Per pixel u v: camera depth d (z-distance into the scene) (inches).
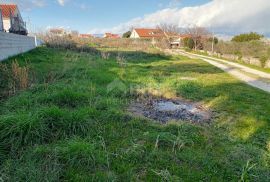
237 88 358.3
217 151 149.3
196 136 167.2
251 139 172.1
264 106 262.5
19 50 526.3
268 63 720.3
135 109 224.1
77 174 116.3
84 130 155.3
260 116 223.8
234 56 1060.5
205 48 1592.0
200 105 257.8
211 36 1801.2
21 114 150.2
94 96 228.8
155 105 245.4
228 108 247.3
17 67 252.7
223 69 638.5
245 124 202.5
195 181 118.9
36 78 292.0
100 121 178.7
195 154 142.3
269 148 156.8
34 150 127.9
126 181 115.3
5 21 1011.9
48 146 135.0
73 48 800.9
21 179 108.3
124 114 192.7
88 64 434.9
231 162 136.0
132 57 762.2
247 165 124.3
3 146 131.8
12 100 193.6
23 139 136.4
